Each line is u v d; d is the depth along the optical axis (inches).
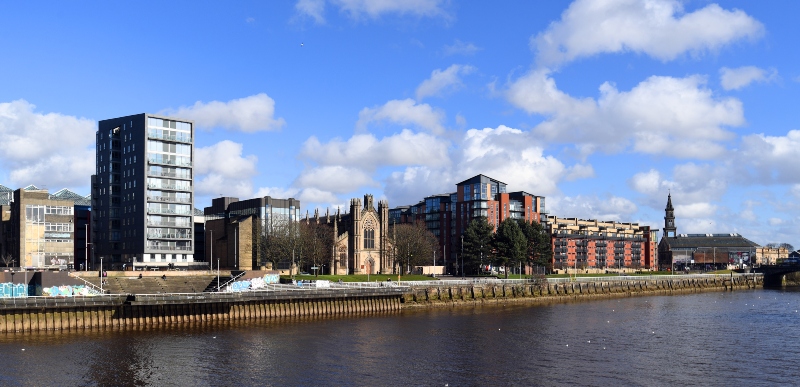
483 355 3774.6
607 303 7283.5
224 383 3090.6
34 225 7642.7
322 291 5536.4
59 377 3174.2
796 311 6328.7
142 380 3137.3
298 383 3090.6
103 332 4389.8
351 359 3631.9
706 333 4687.5
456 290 6884.8
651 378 3245.6
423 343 4158.5
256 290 5300.2
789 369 3467.0
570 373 3331.7
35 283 4970.5
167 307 4840.1
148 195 7795.3
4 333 4192.9
